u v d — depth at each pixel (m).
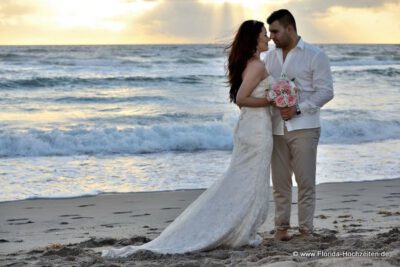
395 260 4.05
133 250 4.89
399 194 8.95
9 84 23.19
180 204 8.41
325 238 5.43
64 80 24.09
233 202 5.06
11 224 7.11
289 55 5.37
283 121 5.34
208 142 14.38
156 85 25.33
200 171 11.22
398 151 13.58
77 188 9.62
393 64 39.47
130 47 49.09
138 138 14.12
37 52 39.34
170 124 15.58
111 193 9.23
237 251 4.86
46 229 6.82
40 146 13.38
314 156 5.39
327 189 9.33
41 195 9.04
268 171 5.17
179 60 35.94
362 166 11.65
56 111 18.89
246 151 5.15
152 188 9.66
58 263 4.77
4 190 9.40
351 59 41.53
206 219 5.04
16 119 17.22
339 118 17.22
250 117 5.15
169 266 4.36
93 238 5.88
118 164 11.91
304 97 5.36
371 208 7.84
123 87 24.45
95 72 29.55
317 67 5.29
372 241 5.11
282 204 5.48
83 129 14.49
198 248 4.90
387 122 16.92
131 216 7.58
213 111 19.28
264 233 6.05
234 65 5.23
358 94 23.97
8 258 5.14
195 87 25.09
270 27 5.35
